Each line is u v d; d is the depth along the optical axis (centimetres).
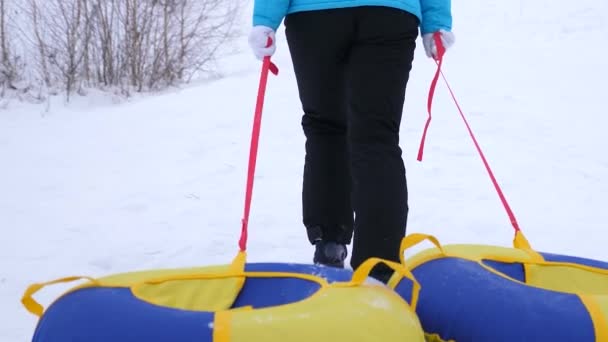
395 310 152
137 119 602
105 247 314
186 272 178
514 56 809
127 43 810
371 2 219
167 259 299
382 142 219
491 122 555
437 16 245
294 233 330
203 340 135
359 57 221
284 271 181
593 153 479
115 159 484
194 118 592
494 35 940
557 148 490
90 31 800
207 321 139
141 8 848
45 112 657
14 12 877
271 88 698
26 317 236
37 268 287
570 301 160
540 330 154
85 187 419
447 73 732
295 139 520
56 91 739
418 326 154
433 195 391
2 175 446
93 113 652
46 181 432
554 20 982
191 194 398
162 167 461
